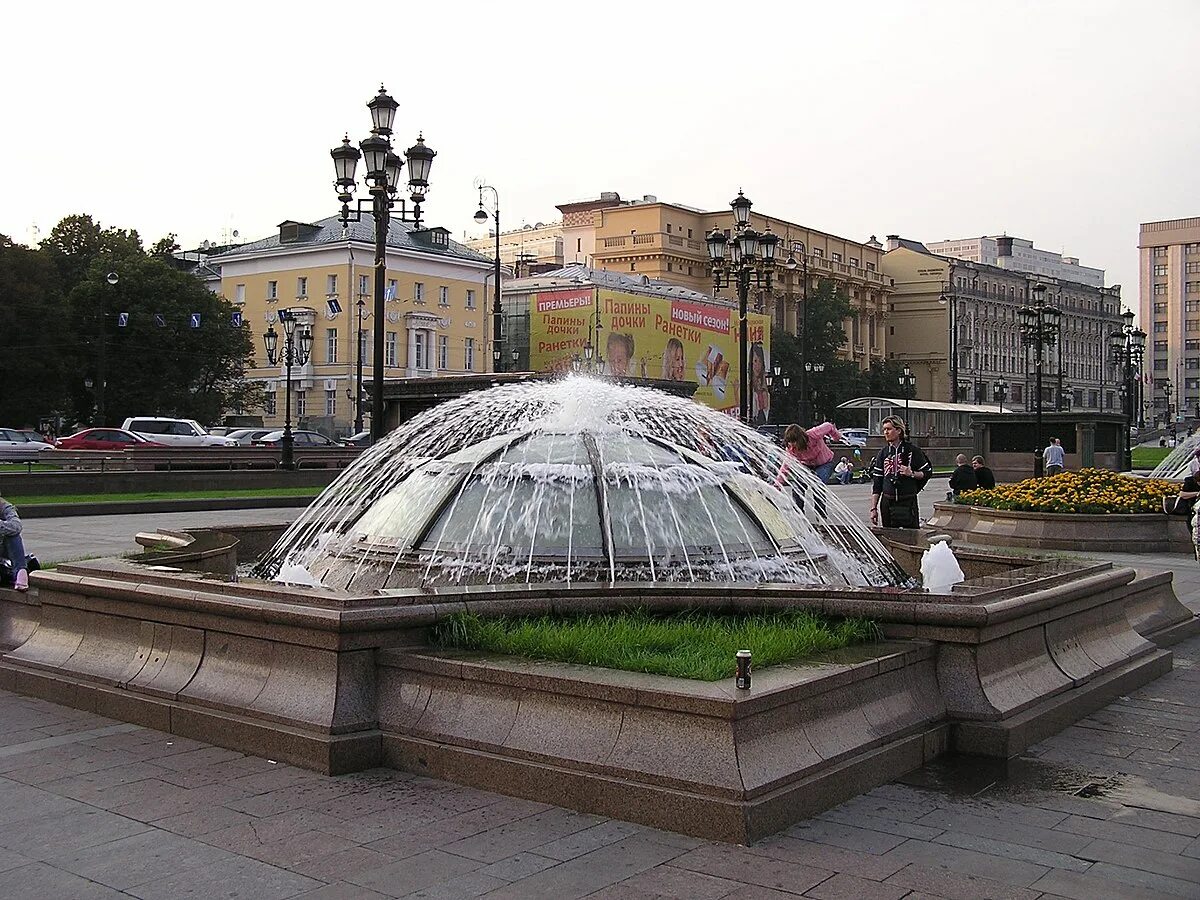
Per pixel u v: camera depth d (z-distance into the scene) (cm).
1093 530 1560
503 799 468
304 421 6028
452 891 377
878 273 10175
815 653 523
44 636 692
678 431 916
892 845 420
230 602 563
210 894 378
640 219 8275
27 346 4675
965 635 547
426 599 549
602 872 392
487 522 741
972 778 503
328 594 542
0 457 3594
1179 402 14688
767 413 6656
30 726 594
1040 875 394
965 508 1725
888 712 512
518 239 11462
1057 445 3200
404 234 6294
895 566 910
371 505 877
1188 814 461
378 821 443
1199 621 915
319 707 518
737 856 405
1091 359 12788
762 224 8594
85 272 5344
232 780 496
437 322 6231
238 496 2616
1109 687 657
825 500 930
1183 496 1368
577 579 705
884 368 9206
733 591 602
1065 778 507
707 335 6128
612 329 5569
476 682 496
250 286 6209
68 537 1744
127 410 5025
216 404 5388
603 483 755
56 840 428
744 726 431
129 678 611
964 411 6338
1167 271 14825
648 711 447
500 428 898
